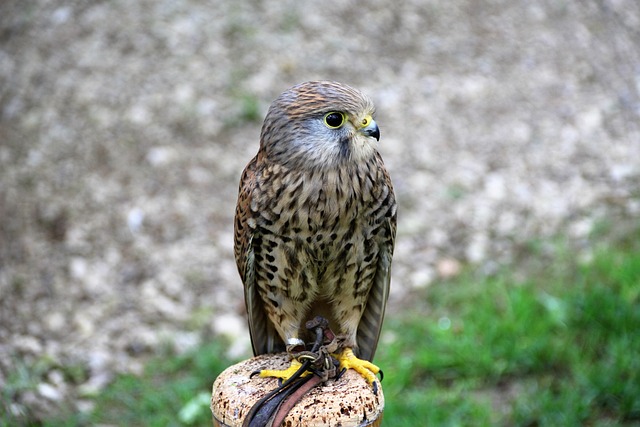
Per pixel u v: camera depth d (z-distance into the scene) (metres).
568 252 10.27
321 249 5.00
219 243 10.95
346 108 4.75
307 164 4.77
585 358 8.48
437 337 8.96
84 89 13.12
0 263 10.73
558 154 12.17
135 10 14.37
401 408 8.00
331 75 13.39
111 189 11.66
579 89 13.39
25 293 10.27
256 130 12.55
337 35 14.07
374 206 5.00
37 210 11.40
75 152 12.19
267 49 13.73
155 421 8.27
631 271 9.41
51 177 11.86
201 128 12.54
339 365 4.14
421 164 12.08
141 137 12.38
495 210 11.27
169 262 10.67
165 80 13.23
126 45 13.77
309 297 5.23
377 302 5.45
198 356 9.17
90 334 9.68
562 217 11.02
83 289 10.32
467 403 8.09
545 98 13.22
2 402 8.01
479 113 12.95
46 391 8.72
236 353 9.20
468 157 12.21
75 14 14.40
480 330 8.97
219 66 13.45
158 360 9.26
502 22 14.59
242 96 12.97
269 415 3.69
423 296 9.89
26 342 9.50
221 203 11.52
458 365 8.60
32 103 13.05
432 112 12.91
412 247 10.78
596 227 10.66
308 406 3.71
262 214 4.96
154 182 11.75
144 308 10.04
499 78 13.56
